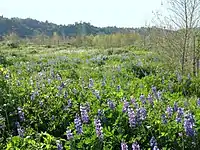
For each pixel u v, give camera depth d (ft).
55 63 55.77
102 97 23.90
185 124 18.10
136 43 113.80
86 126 18.99
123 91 27.48
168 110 20.88
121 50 86.69
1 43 128.88
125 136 17.56
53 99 23.20
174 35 48.01
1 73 28.45
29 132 18.97
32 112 22.00
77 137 17.61
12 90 24.39
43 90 25.52
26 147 16.80
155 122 19.07
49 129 20.12
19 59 63.31
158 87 35.24
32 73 43.27
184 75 42.24
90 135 17.90
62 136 19.74
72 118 20.98
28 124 20.59
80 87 27.45
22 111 21.75
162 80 37.35
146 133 18.43
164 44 49.62
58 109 21.89
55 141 17.80
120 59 64.03
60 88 25.57
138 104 22.17
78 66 54.70
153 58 59.00
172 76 39.88
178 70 45.52
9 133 19.40
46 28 349.41
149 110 21.11
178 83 36.58
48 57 70.85
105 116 19.83
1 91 23.22
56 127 20.40
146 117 19.61
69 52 92.48
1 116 20.22
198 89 35.32
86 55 77.00
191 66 46.09
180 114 20.25
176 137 18.54
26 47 126.21
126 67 48.52
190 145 17.97
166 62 48.93
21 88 25.13
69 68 51.90
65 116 20.92
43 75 36.52
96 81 35.55
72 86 27.48
